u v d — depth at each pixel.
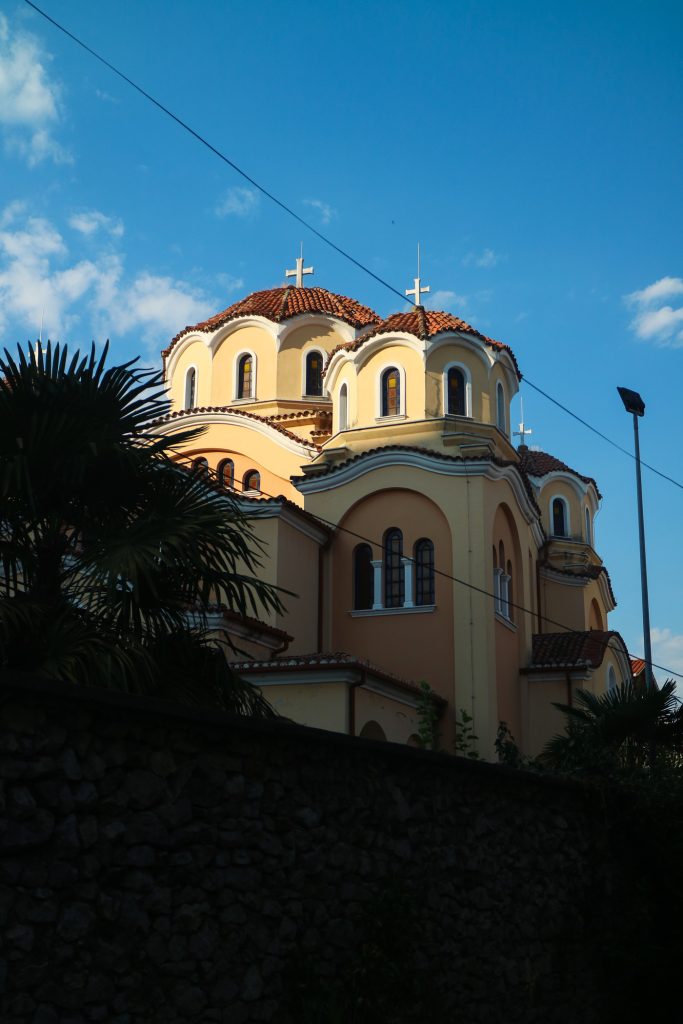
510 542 29.55
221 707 10.09
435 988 9.16
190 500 10.48
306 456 30.50
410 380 29.64
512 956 10.59
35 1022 6.10
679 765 14.94
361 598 27.45
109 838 6.76
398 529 27.62
